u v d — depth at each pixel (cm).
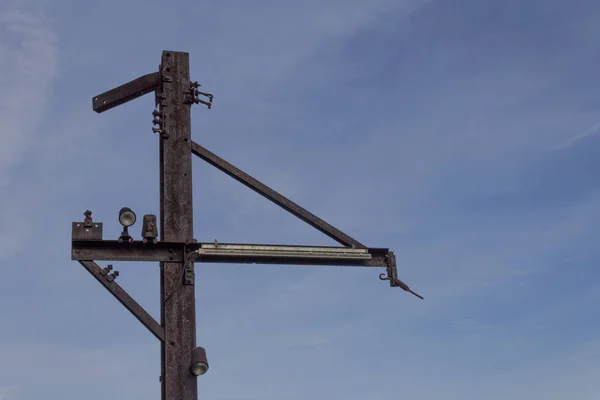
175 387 1490
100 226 1521
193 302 1546
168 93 1680
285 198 1733
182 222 1598
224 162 1705
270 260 1631
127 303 1509
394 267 1728
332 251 1666
